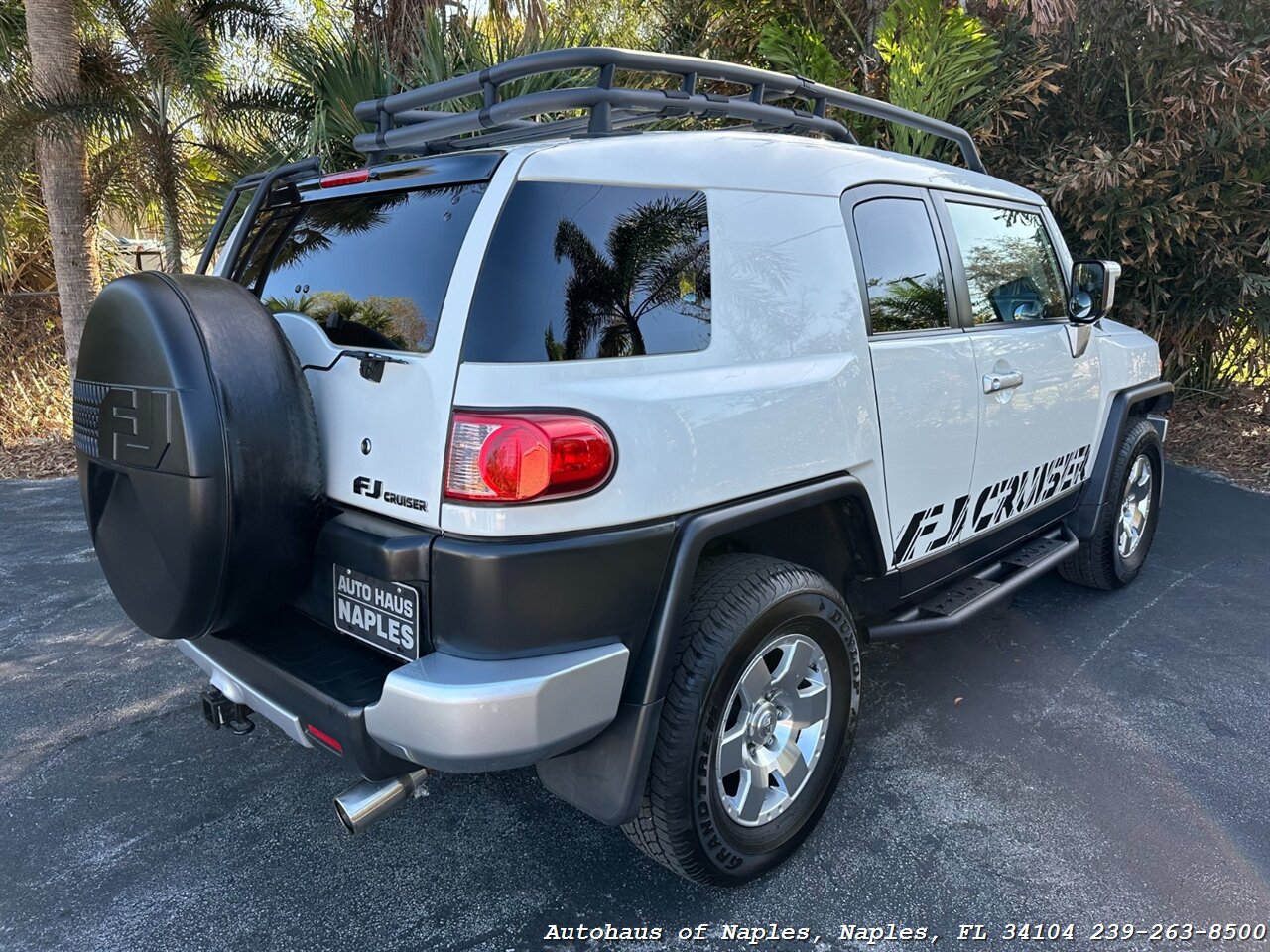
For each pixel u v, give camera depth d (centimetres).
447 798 289
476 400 190
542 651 195
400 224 225
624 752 211
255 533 210
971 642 400
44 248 948
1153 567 497
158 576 216
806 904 240
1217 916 234
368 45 704
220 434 202
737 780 252
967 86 707
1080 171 681
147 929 233
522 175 203
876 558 276
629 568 203
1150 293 755
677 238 223
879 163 293
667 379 213
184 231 903
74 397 237
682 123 532
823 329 254
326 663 217
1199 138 698
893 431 274
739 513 222
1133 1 664
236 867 257
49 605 452
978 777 296
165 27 750
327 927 233
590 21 869
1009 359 334
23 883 251
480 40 661
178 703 353
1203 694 351
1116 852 259
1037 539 403
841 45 827
